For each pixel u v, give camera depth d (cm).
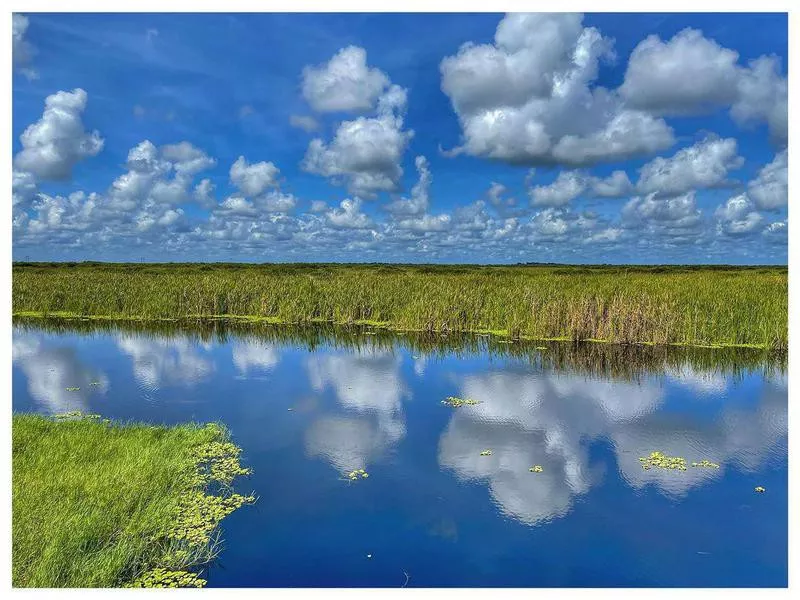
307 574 611
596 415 1141
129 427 997
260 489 800
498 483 831
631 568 628
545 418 1127
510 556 650
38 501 662
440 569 622
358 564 630
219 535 676
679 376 1453
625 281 2736
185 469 822
